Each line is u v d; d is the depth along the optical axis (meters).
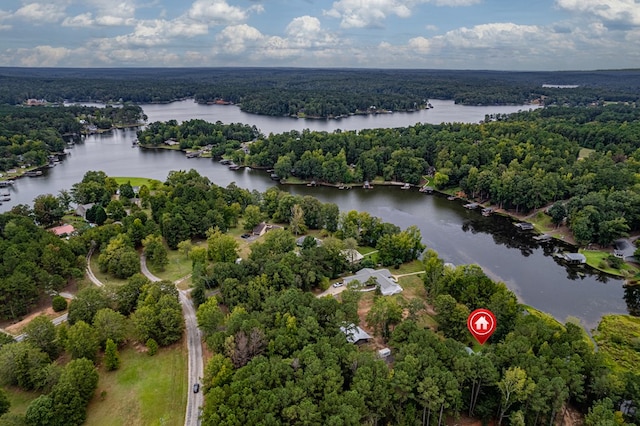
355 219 161.62
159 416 77.56
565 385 73.44
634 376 78.62
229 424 65.31
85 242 142.88
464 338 98.38
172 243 151.50
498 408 78.62
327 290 123.50
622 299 127.69
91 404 80.19
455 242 169.88
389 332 99.88
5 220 151.50
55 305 109.75
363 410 68.88
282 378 75.56
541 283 137.25
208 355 94.25
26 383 82.50
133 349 96.31
